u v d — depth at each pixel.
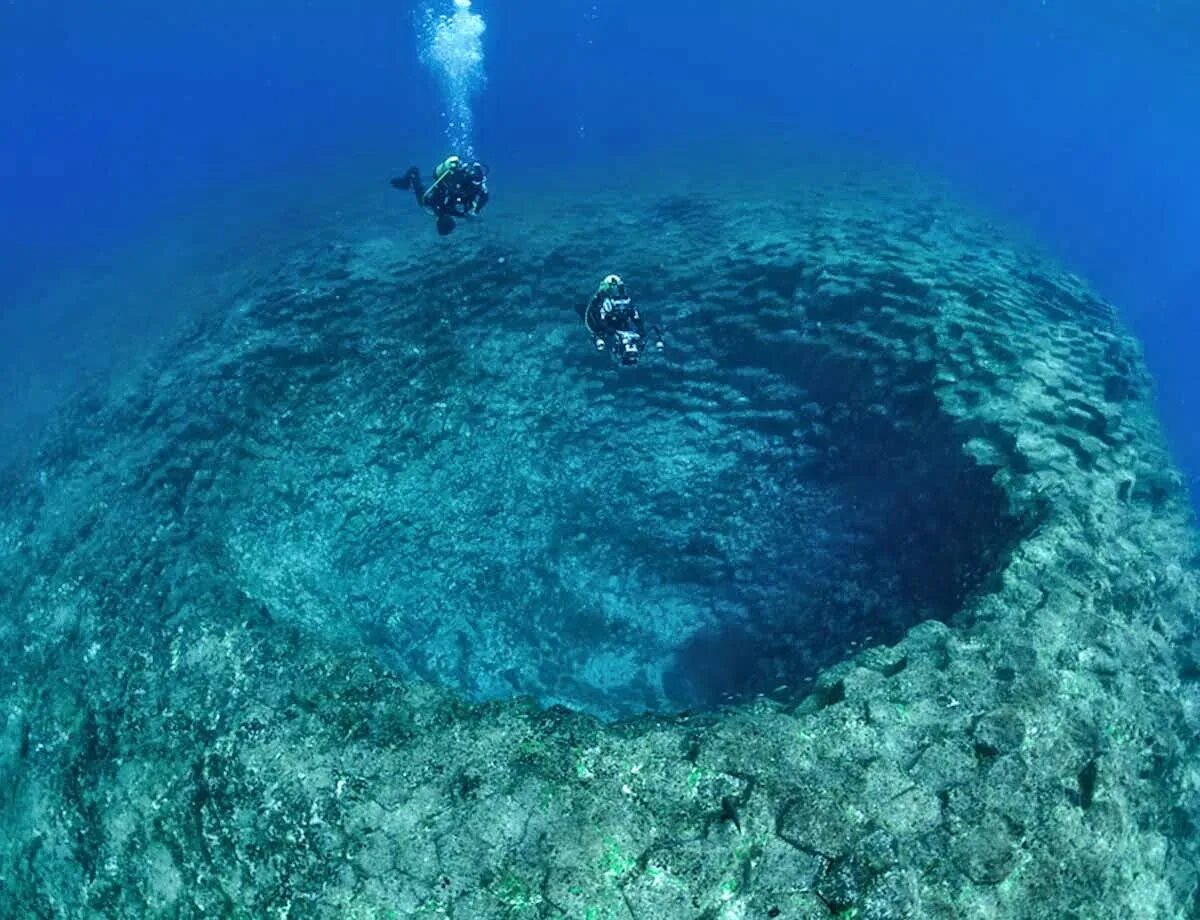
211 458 7.95
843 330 8.52
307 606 6.76
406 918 3.42
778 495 8.16
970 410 6.84
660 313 10.04
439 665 7.33
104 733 5.24
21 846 5.22
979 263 10.30
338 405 8.92
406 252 11.47
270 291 10.93
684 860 3.29
